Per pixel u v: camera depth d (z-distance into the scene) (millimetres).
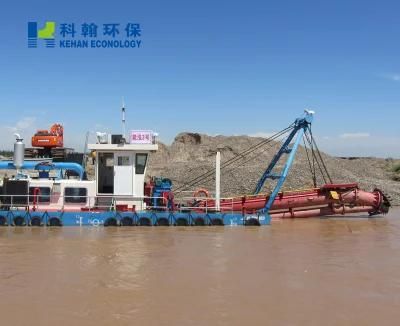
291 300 11914
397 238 22781
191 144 92438
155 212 24688
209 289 12781
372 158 94812
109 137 25859
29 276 13922
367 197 31703
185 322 10242
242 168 61000
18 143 26000
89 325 10016
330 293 12586
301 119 29766
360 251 18906
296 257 17359
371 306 11516
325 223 28875
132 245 19172
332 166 65875
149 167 74250
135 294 12234
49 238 20594
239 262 16250
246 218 25719
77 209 24953
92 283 13234
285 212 31375
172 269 15023
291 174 58344
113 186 25344
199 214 25031
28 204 24375
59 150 39219
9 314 10656
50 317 10484
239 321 10367
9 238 20531
